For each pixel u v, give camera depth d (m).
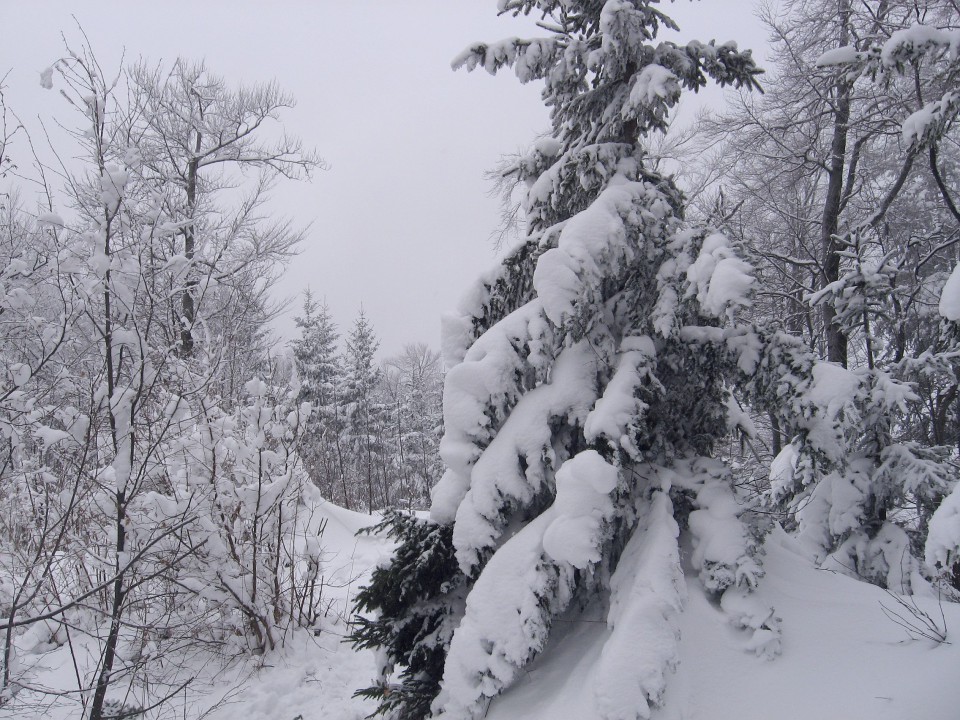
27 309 4.19
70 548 4.71
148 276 4.17
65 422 3.73
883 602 3.35
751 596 3.18
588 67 4.10
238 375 7.47
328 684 5.36
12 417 3.97
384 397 39.72
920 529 6.84
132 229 3.99
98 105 3.58
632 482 3.65
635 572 3.09
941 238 9.56
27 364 4.00
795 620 3.17
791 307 10.96
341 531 9.58
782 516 6.09
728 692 2.78
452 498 3.83
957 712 2.49
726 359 3.74
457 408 3.76
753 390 3.78
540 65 4.45
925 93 7.84
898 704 2.60
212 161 13.73
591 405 3.68
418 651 3.64
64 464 4.66
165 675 5.01
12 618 3.41
